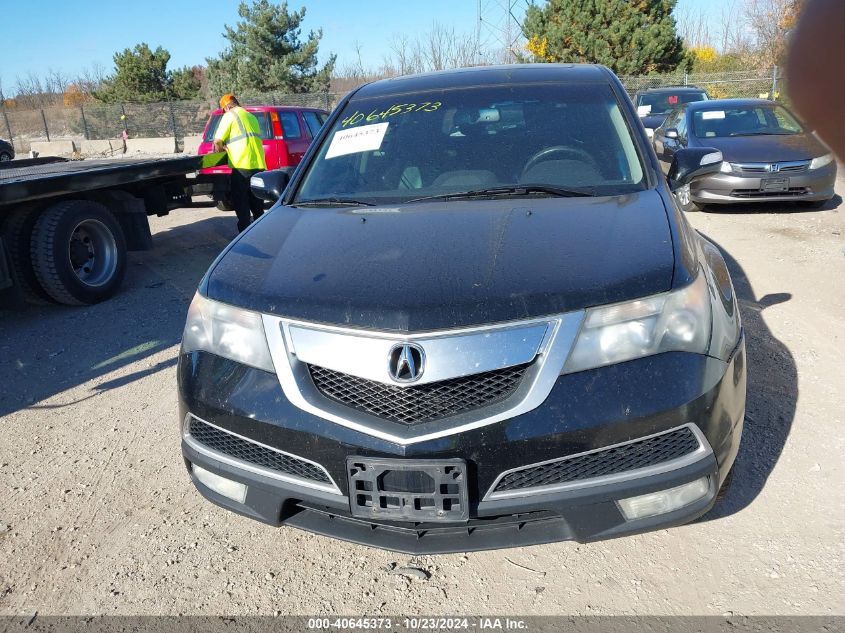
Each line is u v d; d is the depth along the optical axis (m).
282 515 2.30
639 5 27.28
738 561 2.42
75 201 5.80
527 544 2.11
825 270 5.86
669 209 2.66
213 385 2.32
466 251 2.37
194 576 2.55
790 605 2.20
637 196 2.81
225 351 2.35
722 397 2.12
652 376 2.05
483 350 2.03
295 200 3.31
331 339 2.14
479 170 3.18
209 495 2.44
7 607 2.44
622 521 2.09
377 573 2.51
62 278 5.59
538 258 2.28
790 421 3.32
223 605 2.39
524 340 2.04
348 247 2.54
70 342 5.13
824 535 2.51
